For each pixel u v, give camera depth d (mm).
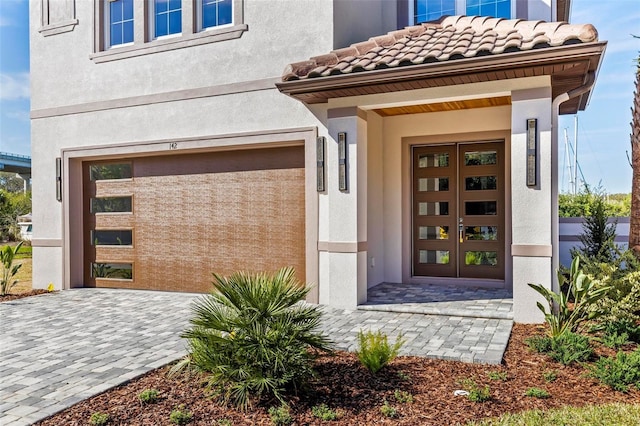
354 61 8055
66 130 11422
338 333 6945
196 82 10102
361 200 8797
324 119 8992
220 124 9875
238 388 4453
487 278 10617
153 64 10508
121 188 11297
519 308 7461
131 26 11039
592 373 5117
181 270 10680
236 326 4762
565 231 11039
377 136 10961
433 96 8023
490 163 10578
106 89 10984
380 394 4730
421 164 11203
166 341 6859
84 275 11711
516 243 7453
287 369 4582
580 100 10117
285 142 9406
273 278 5246
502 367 5484
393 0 10938
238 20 9711
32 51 11797
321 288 9062
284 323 4809
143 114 10609
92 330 7547
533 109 7375
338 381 5055
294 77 8250
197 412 4363
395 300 9047
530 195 7391
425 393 4762
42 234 11695
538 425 4031
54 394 4844
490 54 6848
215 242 10336
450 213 10945
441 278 10914
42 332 7449
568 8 11195
